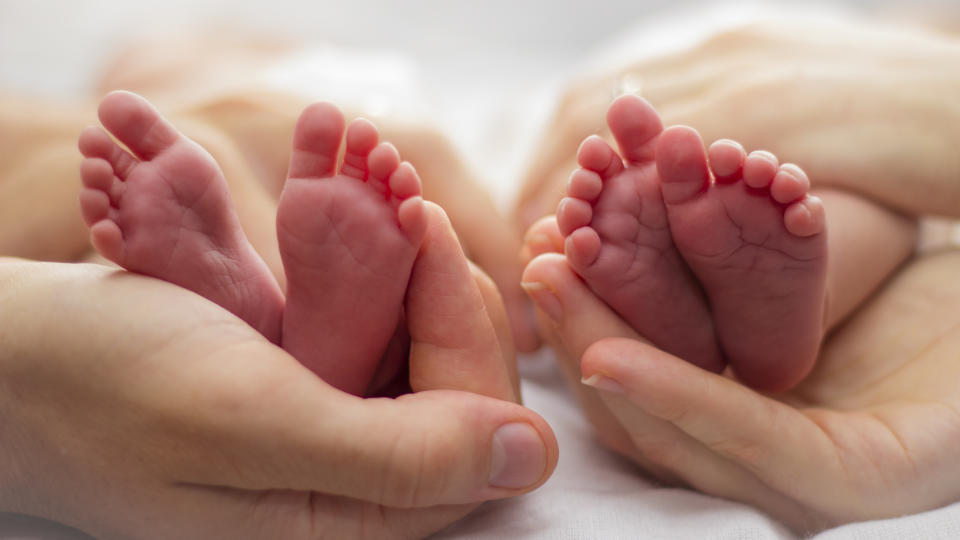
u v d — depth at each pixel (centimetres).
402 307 35
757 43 50
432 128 47
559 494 37
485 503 37
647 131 34
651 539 35
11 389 32
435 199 46
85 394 32
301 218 33
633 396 35
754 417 35
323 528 34
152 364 32
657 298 36
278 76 56
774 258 35
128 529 34
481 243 47
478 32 115
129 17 90
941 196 43
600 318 36
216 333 32
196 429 31
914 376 40
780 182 33
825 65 47
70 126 45
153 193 33
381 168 33
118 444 33
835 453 36
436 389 35
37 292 33
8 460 34
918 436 37
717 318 37
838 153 43
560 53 116
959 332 40
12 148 43
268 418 31
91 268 34
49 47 88
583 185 34
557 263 37
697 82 48
